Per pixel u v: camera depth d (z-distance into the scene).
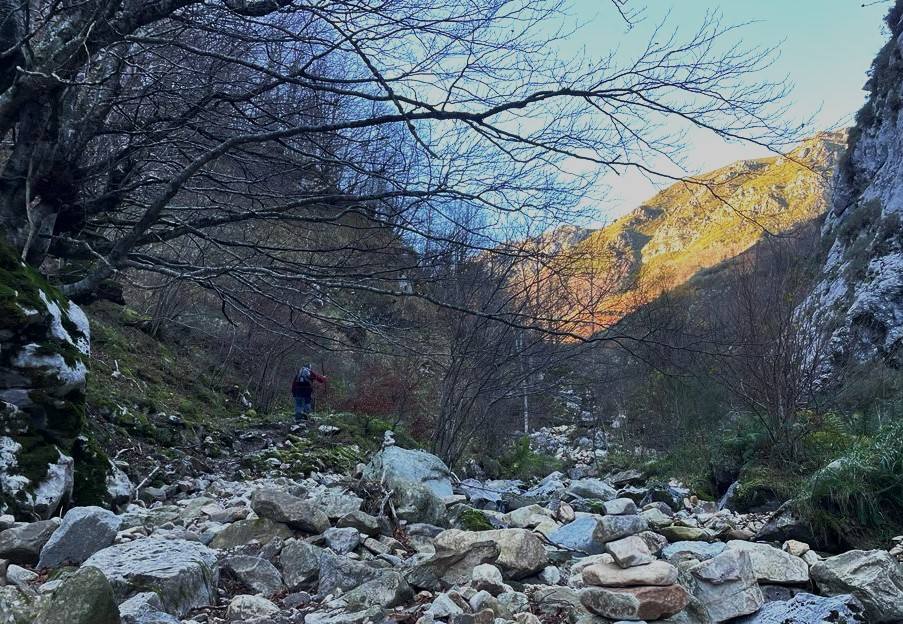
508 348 11.37
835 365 13.38
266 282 8.19
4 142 8.37
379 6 6.32
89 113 7.48
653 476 12.86
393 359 16.20
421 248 8.41
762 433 10.08
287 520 5.04
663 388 14.66
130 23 6.89
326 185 8.13
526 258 7.84
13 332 5.22
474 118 5.98
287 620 3.55
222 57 6.64
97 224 8.28
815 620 4.13
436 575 4.25
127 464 7.80
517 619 3.67
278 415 15.21
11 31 7.02
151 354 15.58
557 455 18.22
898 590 4.33
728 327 13.02
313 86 6.29
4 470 4.86
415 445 14.15
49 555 4.07
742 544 5.35
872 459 6.77
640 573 3.93
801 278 11.72
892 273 20.45
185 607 3.62
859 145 27.34
